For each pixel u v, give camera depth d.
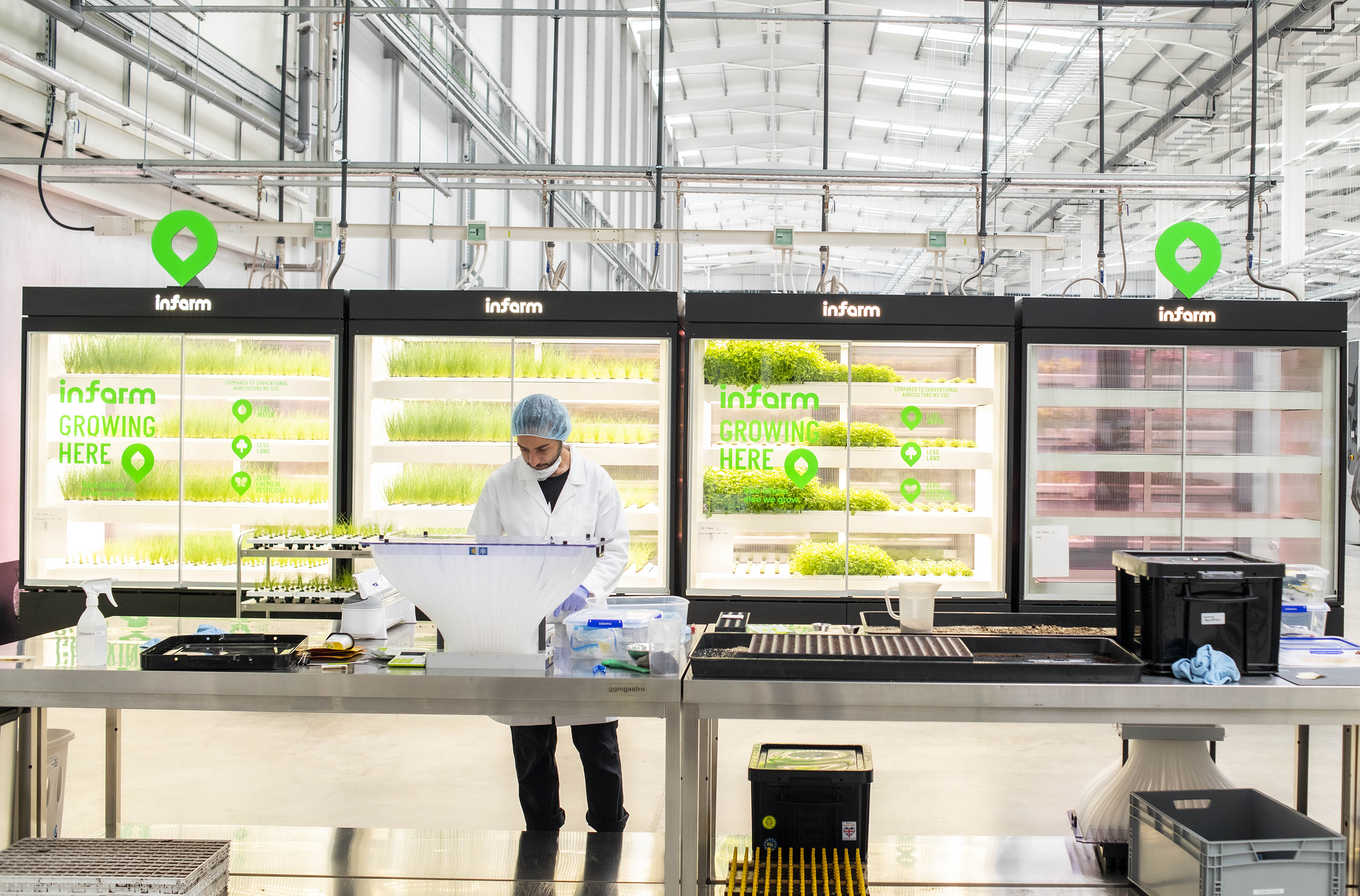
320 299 5.45
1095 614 2.75
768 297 5.38
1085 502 5.69
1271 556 5.70
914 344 5.81
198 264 5.43
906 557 5.91
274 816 3.63
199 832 3.13
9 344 6.01
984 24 6.10
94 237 6.67
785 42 10.64
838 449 5.68
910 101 11.84
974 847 3.00
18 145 5.81
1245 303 5.36
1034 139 9.73
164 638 2.68
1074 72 7.78
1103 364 5.66
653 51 14.50
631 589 5.55
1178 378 5.66
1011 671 2.20
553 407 2.94
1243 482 5.77
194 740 4.57
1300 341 5.37
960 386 5.65
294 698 2.25
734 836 3.14
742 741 4.68
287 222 6.70
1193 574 2.29
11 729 2.66
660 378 5.84
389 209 9.02
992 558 5.62
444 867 2.88
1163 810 2.55
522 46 10.41
